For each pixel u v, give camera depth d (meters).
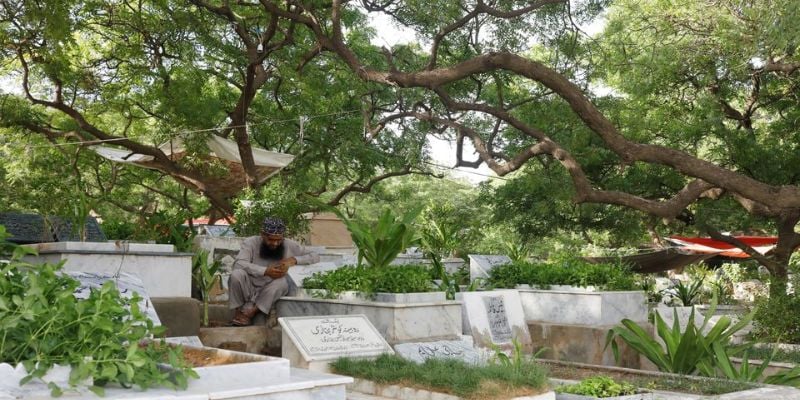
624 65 19.11
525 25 17.25
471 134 16.53
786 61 19.00
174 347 5.47
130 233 14.52
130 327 4.46
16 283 4.40
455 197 44.12
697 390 8.91
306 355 8.31
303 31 21.17
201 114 18.36
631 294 13.09
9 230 11.78
